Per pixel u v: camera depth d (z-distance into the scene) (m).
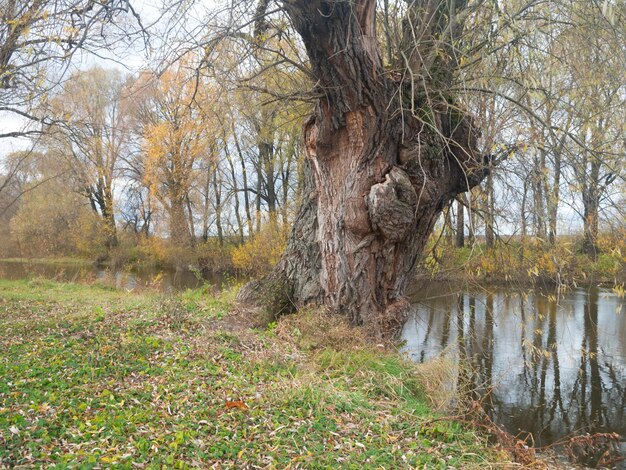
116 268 32.06
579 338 13.62
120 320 9.48
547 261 8.22
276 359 7.33
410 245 8.91
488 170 8.50
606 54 7.02
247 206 32.06
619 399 10.19
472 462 5.16
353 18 7.24
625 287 10.63
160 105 18.86
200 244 30.89
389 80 8.05
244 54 7.30
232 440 4.90
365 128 8.01
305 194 10.09
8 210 34.88
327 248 8.86
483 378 10.87
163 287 20.84
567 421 9.20
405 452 5.17
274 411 5.64
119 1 6.21
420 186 8.27
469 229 8.82
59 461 4.13
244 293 10.08
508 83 7.64
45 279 20.61
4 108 11.24
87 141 14.55
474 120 8.13
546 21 7.04
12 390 5.68
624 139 6.96
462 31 8.30
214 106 8.53
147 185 29.58
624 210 6.92
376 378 7.10
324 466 4.58
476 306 16.91
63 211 35.94
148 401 5.70
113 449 4.43
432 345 12.82
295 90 9.37
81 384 6.07
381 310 8.80
